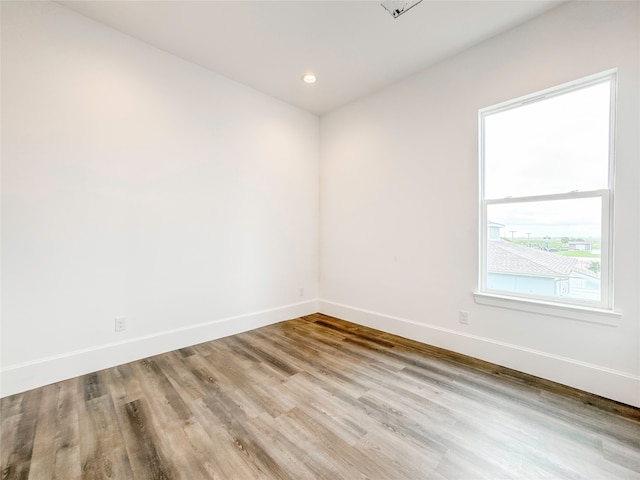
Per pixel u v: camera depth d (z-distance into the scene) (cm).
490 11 214
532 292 235
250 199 336
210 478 132
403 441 156
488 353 251
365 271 353
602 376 197
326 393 202
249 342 298
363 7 212
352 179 366
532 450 150
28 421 171
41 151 210
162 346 271
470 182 261
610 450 149
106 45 236
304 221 394
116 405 188
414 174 302
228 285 319
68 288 223
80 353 228
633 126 184
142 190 258
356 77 308
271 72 300
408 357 261
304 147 391
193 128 288
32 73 206
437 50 262
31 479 131
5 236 199
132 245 253
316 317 391
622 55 187
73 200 224
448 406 187
